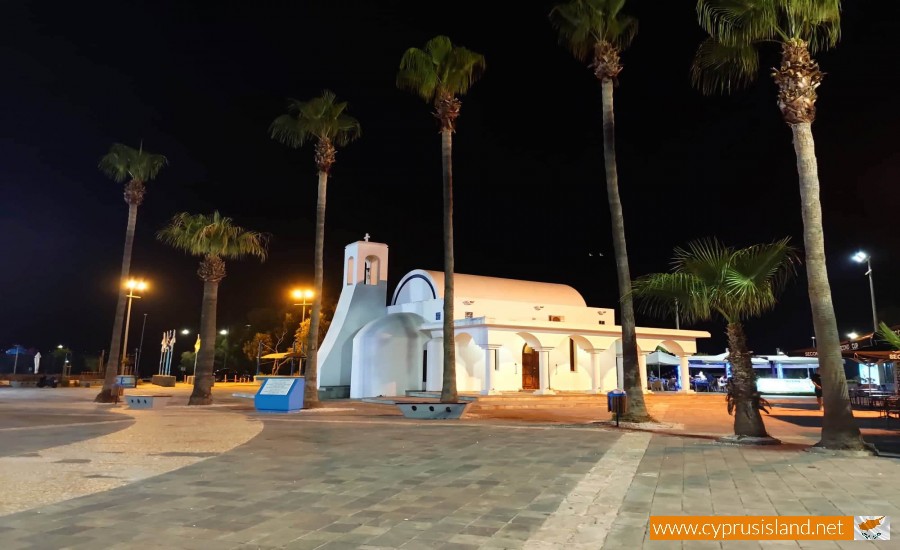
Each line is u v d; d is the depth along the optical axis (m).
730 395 13.36
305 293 52.03
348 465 9.95
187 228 28.25
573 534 5.88
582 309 37.25
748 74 14.05
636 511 6.77
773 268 12.96
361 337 32.25
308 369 24.91
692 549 5.41
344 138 27.62
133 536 5.84
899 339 15.30
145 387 51.50
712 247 13.12
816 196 12.16
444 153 23.45
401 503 7.21
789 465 9.86
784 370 54.75
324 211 26.39
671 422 18.67
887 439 13.81
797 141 12.39
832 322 11.82
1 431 15.36
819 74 12.49
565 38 20.45
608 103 19.52
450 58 23.28
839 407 11.58
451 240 22.67
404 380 32.84
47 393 37.56
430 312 33.47
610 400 16.92
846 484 8.27
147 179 32.53
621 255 18.67
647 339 34.75
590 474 9.05
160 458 10.75
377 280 36.94
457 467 9.73
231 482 8.50
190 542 5.64
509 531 6.00
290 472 9.30
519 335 29.72
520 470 9.42
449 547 5.50
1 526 6.18
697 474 9.04
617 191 19.08
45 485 8.27
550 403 27.52
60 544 5.57
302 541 5.68
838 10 12.09
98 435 14.43
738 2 12.51
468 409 24.36
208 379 27.86
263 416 20.52
